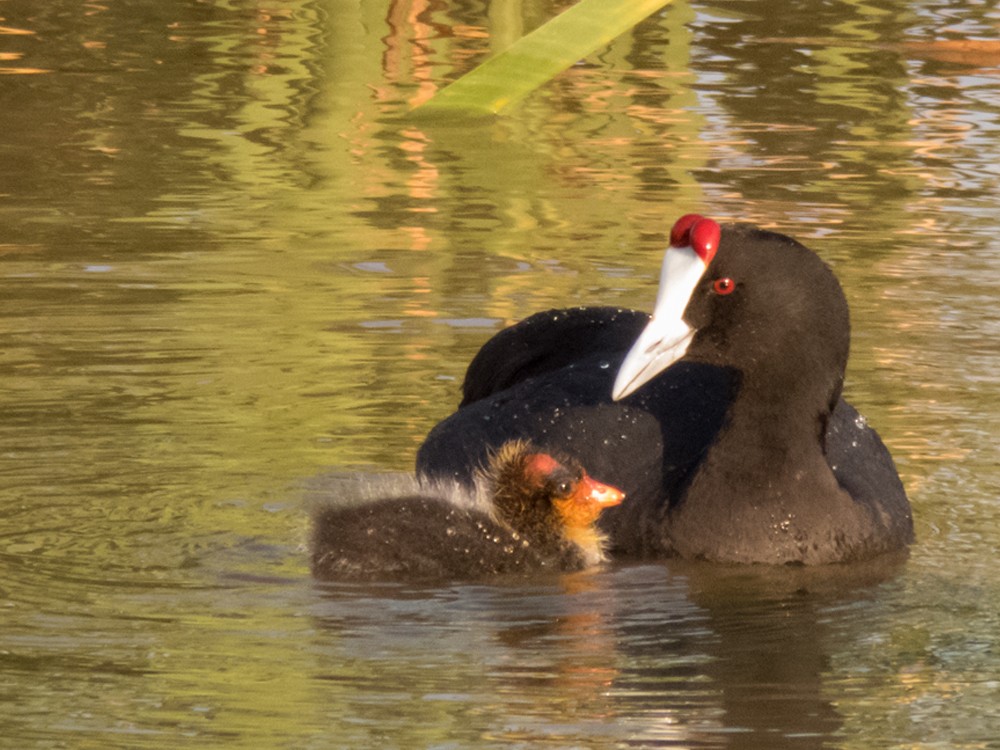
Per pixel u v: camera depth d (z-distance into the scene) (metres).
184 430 12.08
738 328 9.92
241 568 9.74
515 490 10.05
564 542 10.00
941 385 13.31
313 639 8.66
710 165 19.86
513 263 16.31
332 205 18.28
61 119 21.23
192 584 9.45
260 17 26.06
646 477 10.41
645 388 10.95
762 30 26.14
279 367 13.52
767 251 9.94
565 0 25.95
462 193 18.75
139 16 26.27
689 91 23.08
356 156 20.11
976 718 7.76
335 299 15.27
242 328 14.45
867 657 8.55
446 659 8.46
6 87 22.56
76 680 8.05
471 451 10.78
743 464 10.08
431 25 25.22
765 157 20.16
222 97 22.33
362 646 8.59
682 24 26.38
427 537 9.78
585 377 11.12
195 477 11.18
